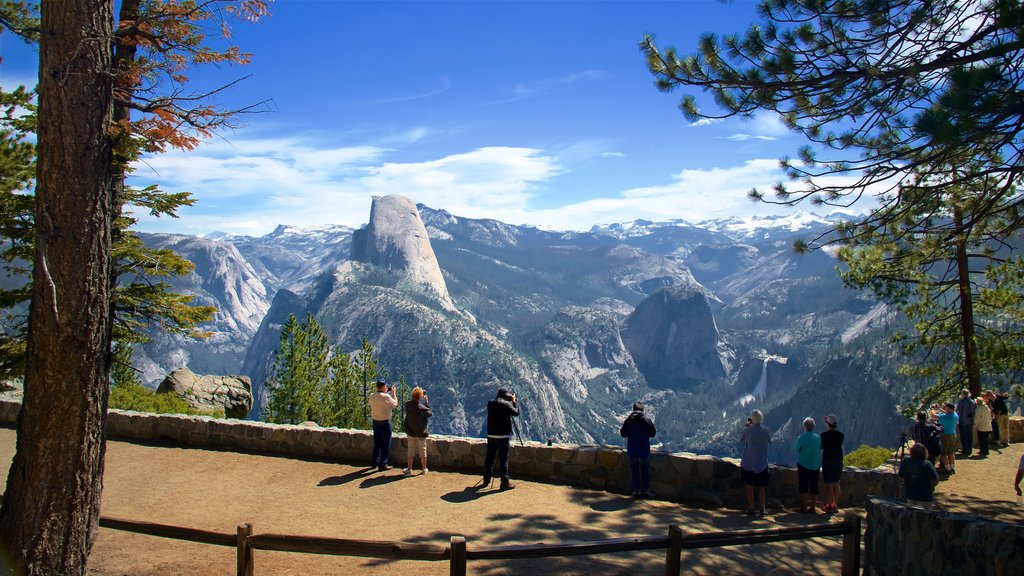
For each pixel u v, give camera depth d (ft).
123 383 115.96
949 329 78.79
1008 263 68.54
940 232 38.60
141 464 47.42
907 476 35.73
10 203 41.60
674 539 24.71
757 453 39.93
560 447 44.86
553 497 40.91
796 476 43.32
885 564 25.77
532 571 28.78
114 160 26.05
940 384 82.28
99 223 22.61
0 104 43.04
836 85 29.35
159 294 44.88
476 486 42.80
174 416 54.80
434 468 46.91
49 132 21.80
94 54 22.33
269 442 51.29
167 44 25.57
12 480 22.21
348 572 28.37
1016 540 20.02
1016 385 73.00
